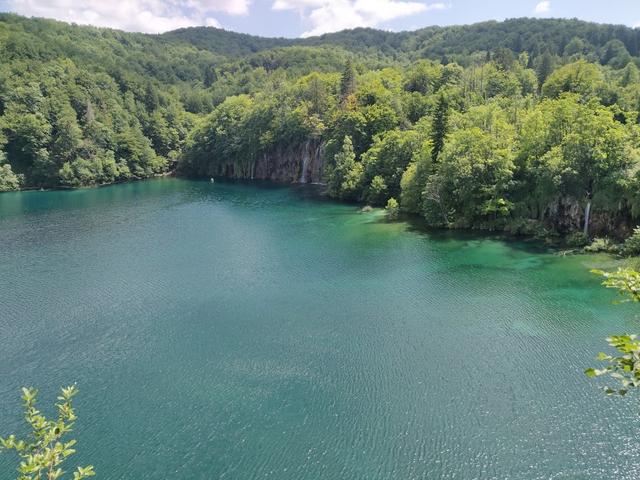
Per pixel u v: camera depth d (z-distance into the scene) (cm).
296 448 3020
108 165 15050
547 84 11319
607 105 10188
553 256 6197
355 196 10875
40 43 19012
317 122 14288
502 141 7794
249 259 6662
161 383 3734
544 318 4528
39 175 14150
